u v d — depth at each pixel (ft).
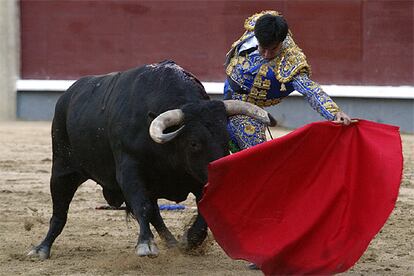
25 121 126.52
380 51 113.80
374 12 113.80
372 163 37.60
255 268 41.78
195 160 38.75
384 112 114.01
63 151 46.83
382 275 41.11
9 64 127.44
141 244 39.93
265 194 38.04
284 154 37.93
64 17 126.00
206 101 39.93
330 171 38.01
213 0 120.06
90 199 65.82
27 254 45.32
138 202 40.83
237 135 42.04
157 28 122.52
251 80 41.52
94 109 44.24
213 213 37.91
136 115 41.27
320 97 39.19
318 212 37.68
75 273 41.34
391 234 51.57
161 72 41.98
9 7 126.72
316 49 115.44
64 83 126.11
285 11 116.16
